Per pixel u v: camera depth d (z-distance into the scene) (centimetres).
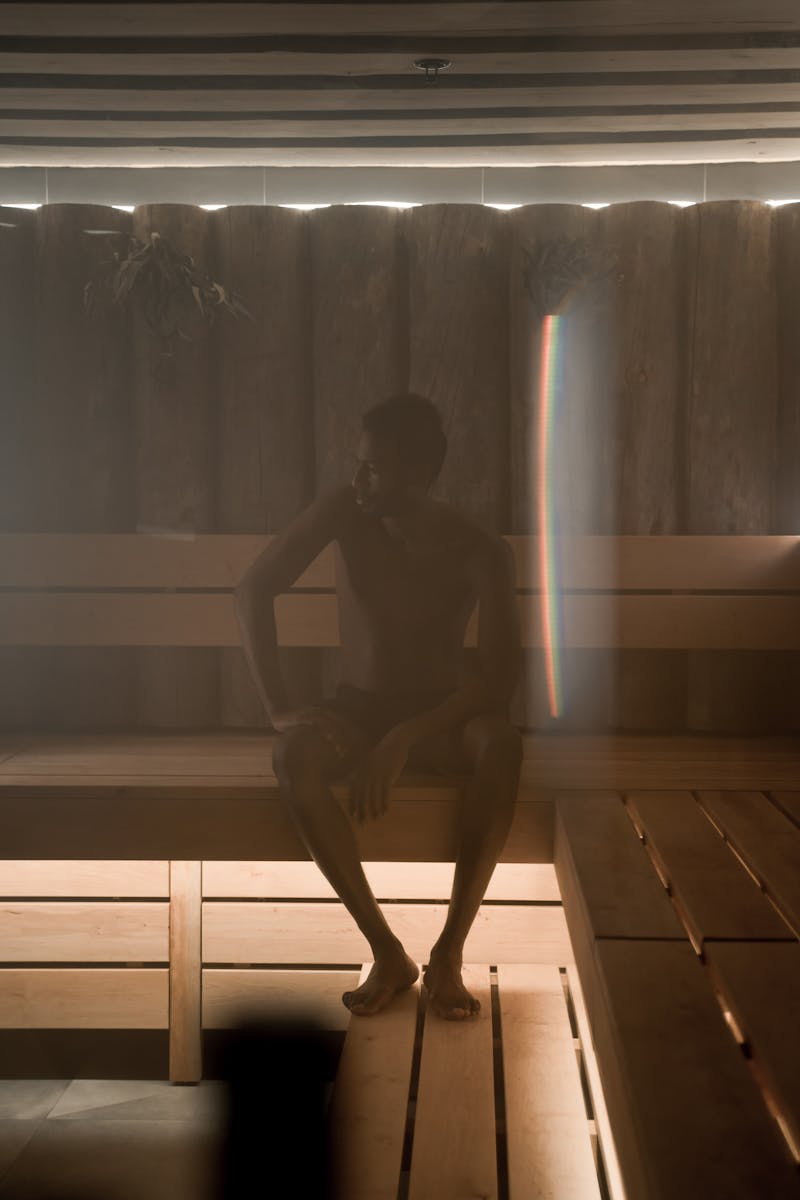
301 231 450
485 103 404
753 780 342
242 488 448
